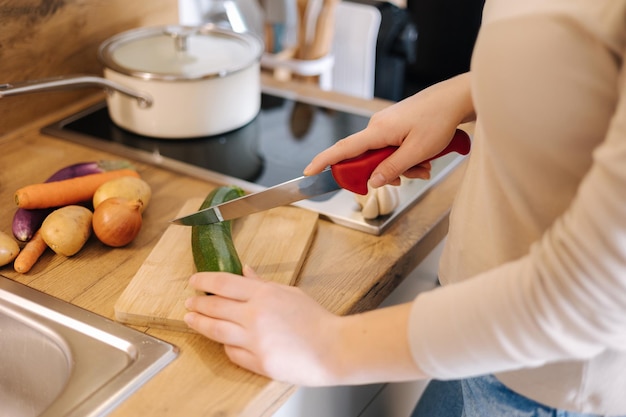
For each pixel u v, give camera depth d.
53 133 1.16
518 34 0.51
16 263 0.81
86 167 0.98
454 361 0.54
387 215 0.95
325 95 1.38
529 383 0.67
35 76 1.18
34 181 1.02
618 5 0.47
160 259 0.83
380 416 1.05
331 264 0.86
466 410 0.80
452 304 0.53
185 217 0.78
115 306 0.74
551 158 0.55
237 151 1.14
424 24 2.21
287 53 1.77
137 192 0.92
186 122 1.15
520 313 0.50
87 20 1.25
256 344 0.63
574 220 0.47
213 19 1.71
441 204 1.00
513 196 0.60
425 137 0.77
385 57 2.26
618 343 0.49
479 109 0.56
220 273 0.70
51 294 0.79
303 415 0.80
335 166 0.79
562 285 0.47
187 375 0.68
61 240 0.83
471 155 0.70
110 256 0.86
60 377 0.74
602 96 0.50
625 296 0.46
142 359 0.69
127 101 1.15
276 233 0.89
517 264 0.51
